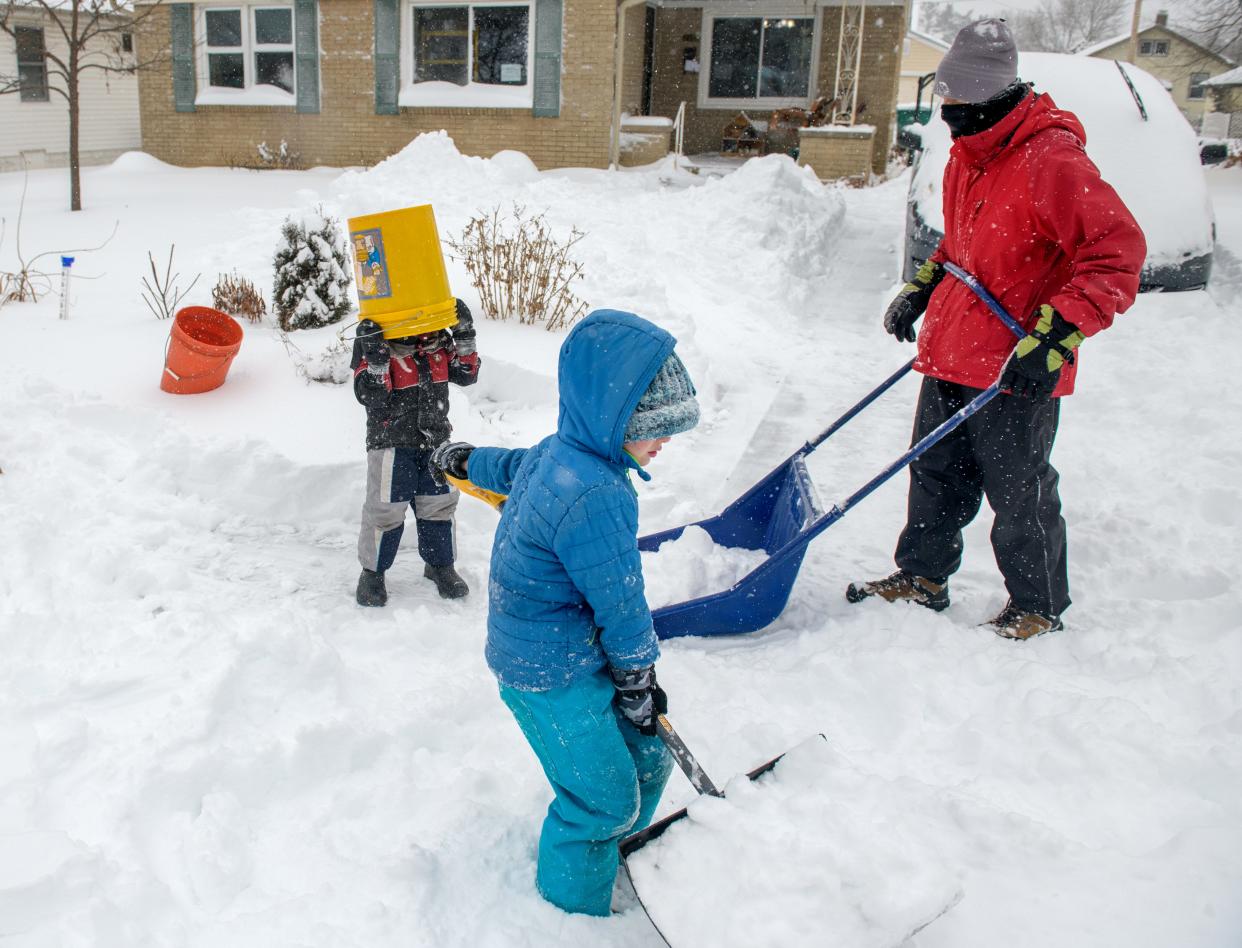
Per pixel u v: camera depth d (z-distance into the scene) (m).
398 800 2.76
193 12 17.58
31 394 5.12
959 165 3.65
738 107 20.67
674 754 2.32
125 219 11.10
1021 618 3.73
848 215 14.38
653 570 4.06
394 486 3.82
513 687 2.29
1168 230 7.54
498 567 2.28
